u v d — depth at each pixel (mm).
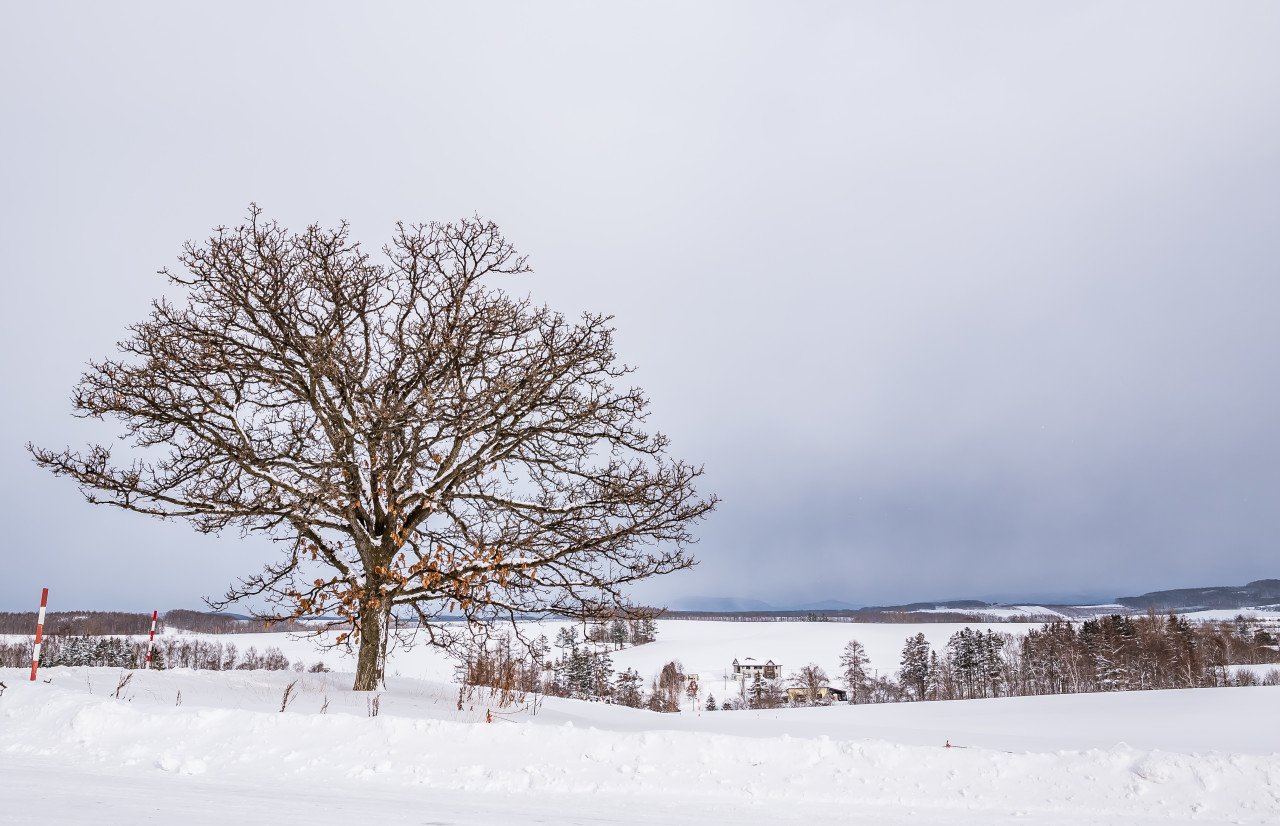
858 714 34500
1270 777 6906
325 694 15461
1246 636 114938
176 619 88000
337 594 16016
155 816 5461
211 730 9273
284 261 17188
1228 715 28594
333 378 15977
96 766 8148
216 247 16672
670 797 7145
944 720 30703
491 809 6367
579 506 16938
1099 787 7098
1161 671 90562
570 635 76438
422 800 6734
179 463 15898
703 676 136375
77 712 9719
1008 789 7199
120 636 74250
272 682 17781
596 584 16469
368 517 17188
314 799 6559
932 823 6211
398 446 17078
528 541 16141
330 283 16953
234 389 16484
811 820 6234
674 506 16547
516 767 8016
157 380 15961
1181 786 6957
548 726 8930
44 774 7457
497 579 15773
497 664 16625
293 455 16328
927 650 122812
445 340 16469
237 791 6840
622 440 17922
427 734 8898
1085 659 102062
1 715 10219
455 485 17250
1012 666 121000
